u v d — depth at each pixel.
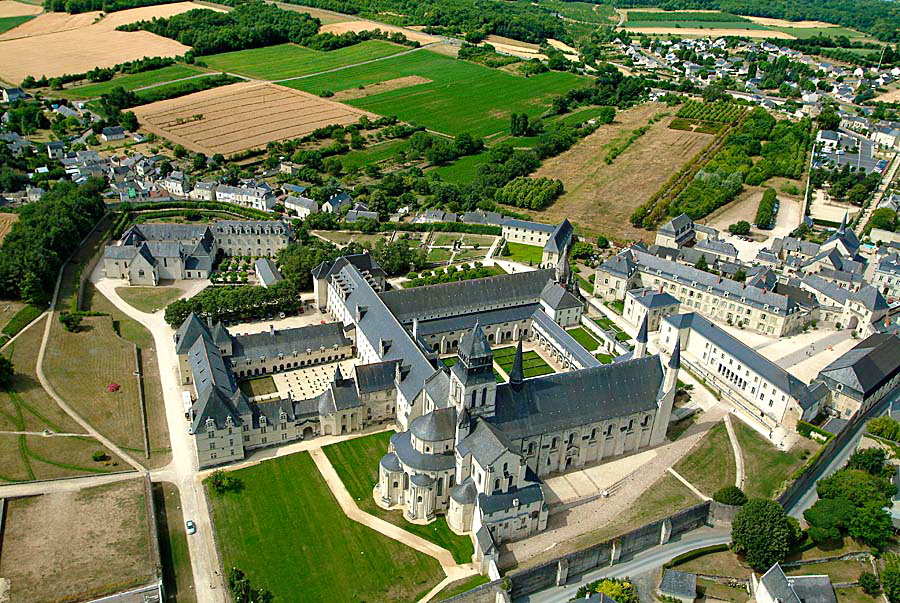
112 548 191.62
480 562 193.62
